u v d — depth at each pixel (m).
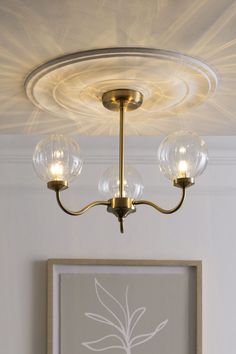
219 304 3.57
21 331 3.52
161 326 3.51
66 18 1.63
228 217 3.69
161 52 1.80
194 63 1.85
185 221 3.68
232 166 3.76
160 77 1.95
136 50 1.79
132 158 3.75
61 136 1.97
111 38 1.73
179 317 3.52
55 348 3.48
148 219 3.67
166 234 3.65
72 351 3.48
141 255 3.62
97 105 2.14
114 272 3.57
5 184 3.68
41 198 3.68
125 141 3.67
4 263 3.59
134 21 1.64
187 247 3.64
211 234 3.67
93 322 3.50
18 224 3.65
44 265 3.59
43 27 1.67
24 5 1.57
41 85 1.98
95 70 1.89
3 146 3.69
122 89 2.03
